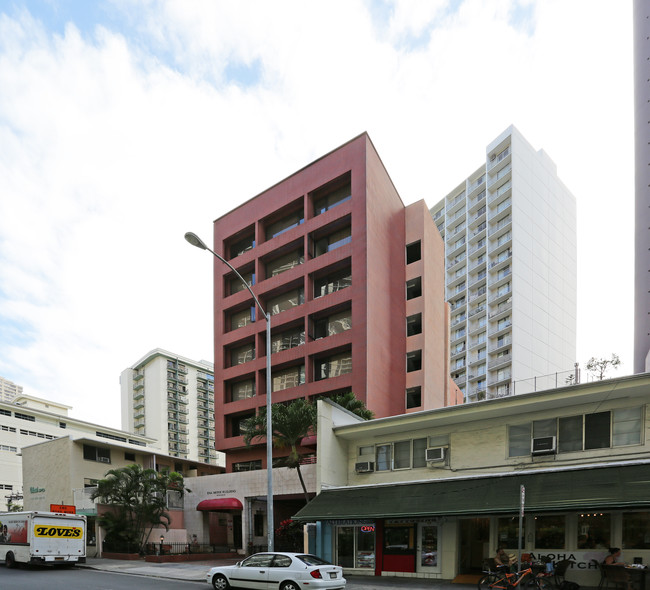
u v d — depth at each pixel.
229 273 48.88
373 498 18.02
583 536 14.96
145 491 28.67
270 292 44.47
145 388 131.75
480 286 93.12
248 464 42.38
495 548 16.52
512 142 90.38
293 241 43.31
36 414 71.69
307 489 26.73
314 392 38.28
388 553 18.27
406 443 19.98
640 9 65.88
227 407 44.44
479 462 17.81
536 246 90.19
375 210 40.69
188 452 129.75
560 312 92.75
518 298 83.69
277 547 26.08
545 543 15.60
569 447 16.12
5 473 66.38
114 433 80.62
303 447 36.91
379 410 36.47
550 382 85.62
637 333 58.25
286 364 41.62
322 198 43.97
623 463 14.14
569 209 102.38
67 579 17.81
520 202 88.94
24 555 21.56
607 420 15.62
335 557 19.61
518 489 15.05
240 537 35.81
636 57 65.25
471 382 88.50
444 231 108.69
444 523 17.25
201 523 32.19
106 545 28.39
